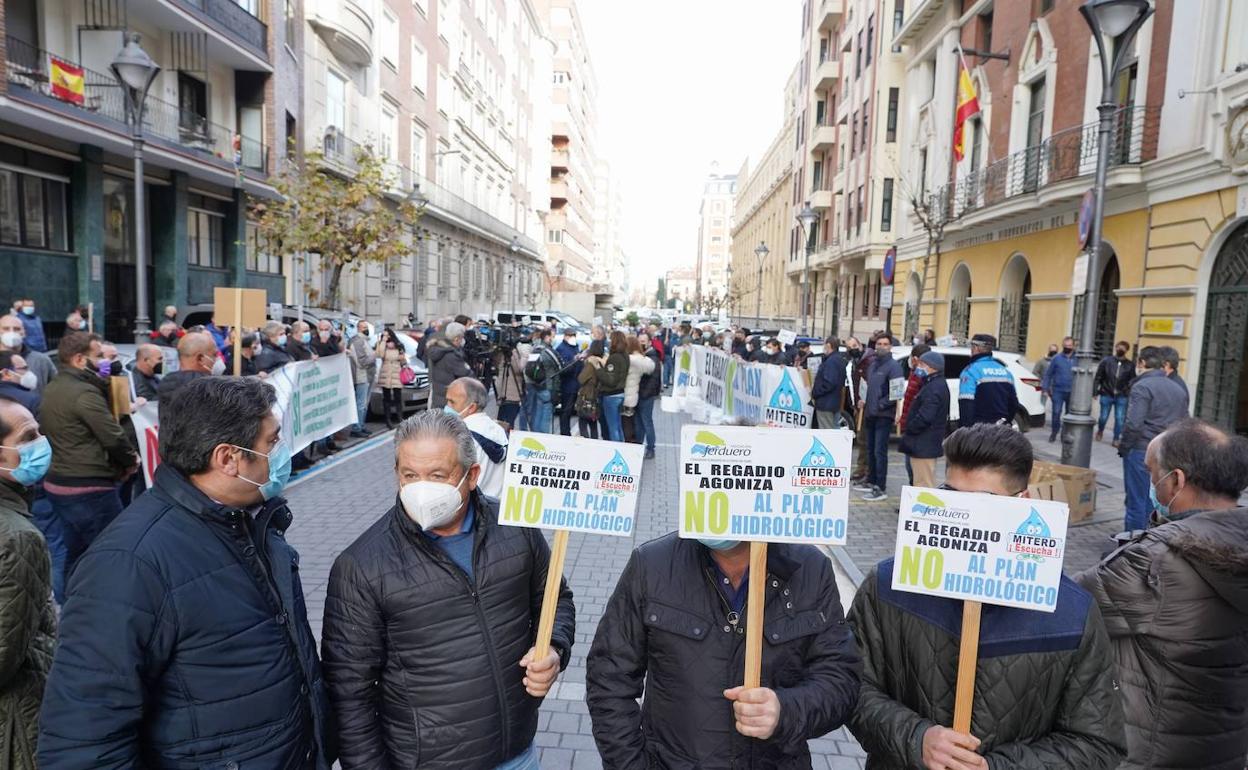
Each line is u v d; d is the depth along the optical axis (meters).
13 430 2.69
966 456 2.21
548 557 2.68
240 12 20.80
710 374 13.87
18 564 2.24
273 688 2.01
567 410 12.59
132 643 1.78
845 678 2.19
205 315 15.15
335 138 26.19
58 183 16.80
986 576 2.04
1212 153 12.09
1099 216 8.39
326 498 8.71
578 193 92.38
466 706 2.32
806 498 2.16
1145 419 6.64
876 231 30.48
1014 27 19.44
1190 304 12.69
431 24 36.66
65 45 16.48
